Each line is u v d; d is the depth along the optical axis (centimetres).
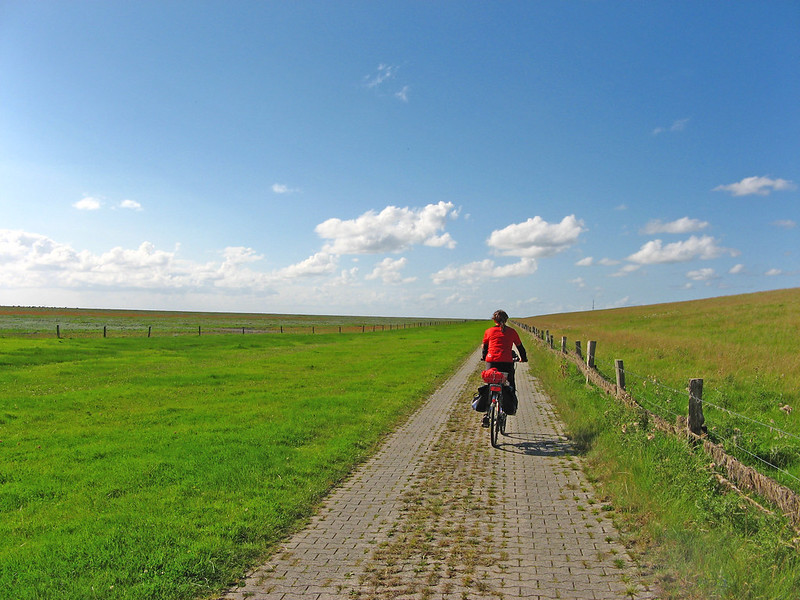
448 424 1111
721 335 2659
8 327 6544
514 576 420
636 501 568
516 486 670
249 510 579
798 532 419
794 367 1394
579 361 1600
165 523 548
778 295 6469
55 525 557
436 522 548
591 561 445
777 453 675
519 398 1445
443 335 5847
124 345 3512
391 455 855
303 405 1337
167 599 399
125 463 799
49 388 1711
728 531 455
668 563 428
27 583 423
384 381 1823
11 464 823
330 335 5734
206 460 810
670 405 1016
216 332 6469
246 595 402
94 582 423
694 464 593
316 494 645
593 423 941
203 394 1573
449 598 386
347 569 441
